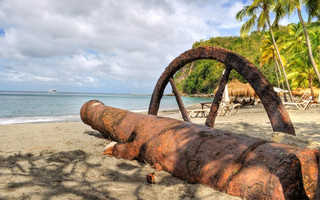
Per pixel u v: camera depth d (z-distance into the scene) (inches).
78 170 122.0
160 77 200.2
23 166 129.7
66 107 1331.2
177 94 191.9
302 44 1213.7
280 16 908.0
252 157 85.0
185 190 94.6
